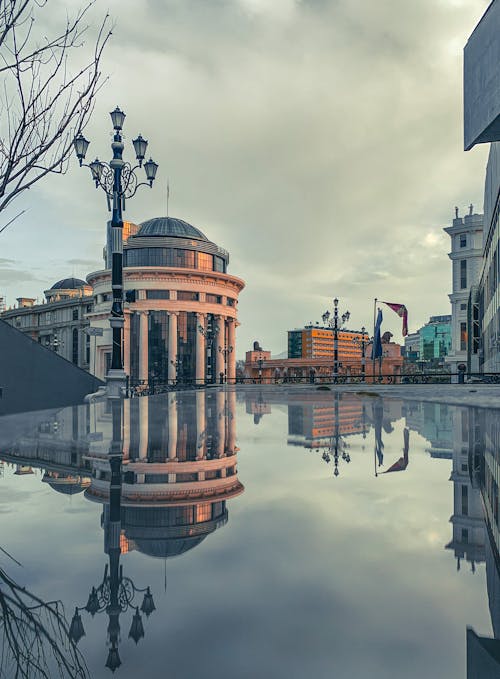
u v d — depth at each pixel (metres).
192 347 90.88
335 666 1.17
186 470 4.01
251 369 108.88
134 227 106.12
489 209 41.72
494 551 2.04
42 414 10.32
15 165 5.12
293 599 1.57
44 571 1.82
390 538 2.24
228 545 2.13
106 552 2.05
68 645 1.26
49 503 2.93
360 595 1.61
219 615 1.46
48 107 5.30
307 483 3.50
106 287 94.06
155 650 1.25
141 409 11.85
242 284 100.94
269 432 6.81
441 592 1.62
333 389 28.62
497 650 1.24
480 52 21.70
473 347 58.09
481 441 5.75
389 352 91.38
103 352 94.69
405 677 1.11
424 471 3.94
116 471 3.98
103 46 5.64
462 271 71.00
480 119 21.83
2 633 1.35
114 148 19.34
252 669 1.14
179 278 89.62
